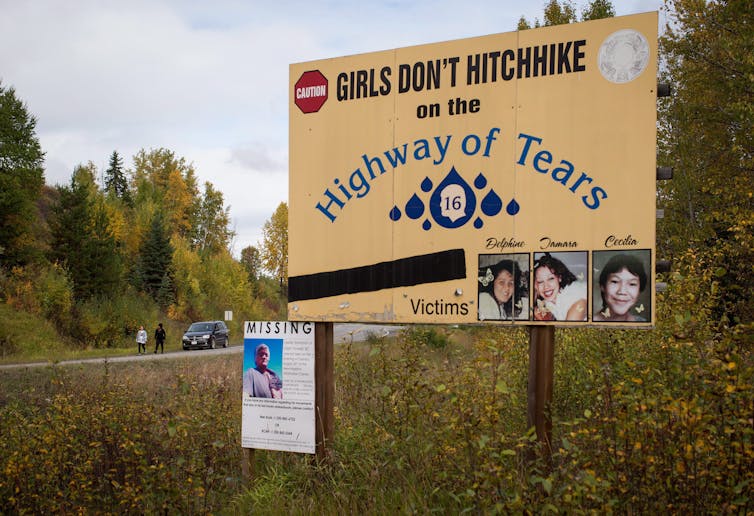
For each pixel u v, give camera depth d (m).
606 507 4.11
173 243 72.25
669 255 19.06
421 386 5.66
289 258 7.16
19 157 49.84
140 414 7.93
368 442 6.45
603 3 31.72
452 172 6.51
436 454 5.47
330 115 7.06
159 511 6.33
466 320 6.38
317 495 6.13
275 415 7.08
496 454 4.50
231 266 74.44
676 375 4.79
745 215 11.36
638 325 5.77
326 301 6.98
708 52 21.02
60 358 31.44
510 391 5.28
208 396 8.94
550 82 6.15
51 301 41.75
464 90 6.48
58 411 8.27
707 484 4.15
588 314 5.93
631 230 5.83
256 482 6.74
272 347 7.17
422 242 6.61
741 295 9.12
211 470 6.74
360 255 6.87
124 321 45.88
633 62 5.88
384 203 6.80
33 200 51.66
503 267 6.26
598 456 4.52
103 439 7.48
